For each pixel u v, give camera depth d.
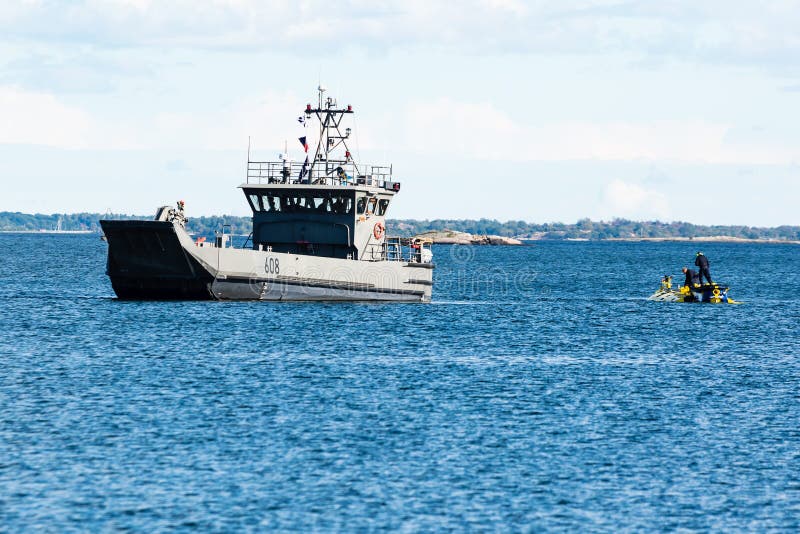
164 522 88.31
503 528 88.75
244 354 167.12
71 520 88.44
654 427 123.12
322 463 104.88
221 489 96.50
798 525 90.94
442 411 128.62
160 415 123.06
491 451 110.69
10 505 91.56
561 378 154.50
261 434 115.19
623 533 88.44
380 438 114.62
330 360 164.12
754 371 165.88
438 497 95.69
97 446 109.31
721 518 92.31
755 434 120.62
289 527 87.88
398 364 162.62
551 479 101.62
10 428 115.88
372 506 93.00
